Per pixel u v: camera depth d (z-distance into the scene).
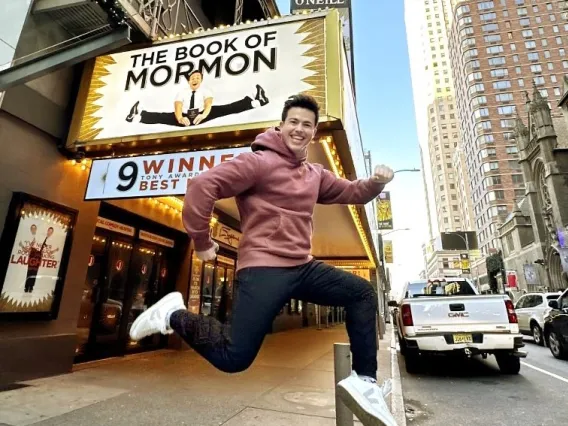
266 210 1.53
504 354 7.30
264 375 6.36
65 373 5.76
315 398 4.85
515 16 90.81
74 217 6.02
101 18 5.54
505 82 86.81
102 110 5.97
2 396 4.36
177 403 4.45
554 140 42.81
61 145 5.90
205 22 9.88
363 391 1.37
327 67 5.30
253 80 5.57
